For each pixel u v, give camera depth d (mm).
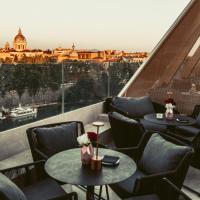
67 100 6359
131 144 4500
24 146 4859
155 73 7762
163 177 2885
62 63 6219
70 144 4047
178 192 2604
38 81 5598
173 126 5602
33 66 5508
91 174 2754
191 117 5980
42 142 3832
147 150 3496
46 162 3055
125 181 3217
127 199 2787
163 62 7656
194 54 7410
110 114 4891
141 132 4332
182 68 7465
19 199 2236
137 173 3430
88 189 3049
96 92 7469
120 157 3230
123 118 4594
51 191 2965
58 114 6012
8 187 2209
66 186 4105
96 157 2910
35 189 3006
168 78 7707
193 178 4434
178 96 7227
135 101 6586
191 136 5469
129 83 7832
